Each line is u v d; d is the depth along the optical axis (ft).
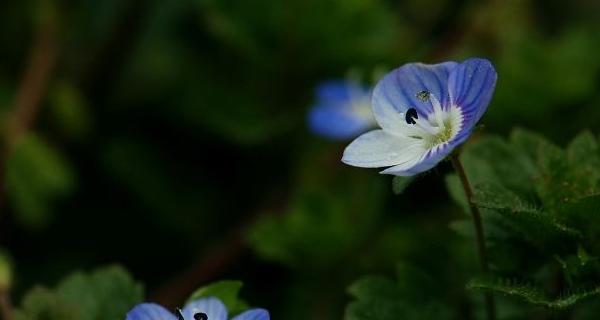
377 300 0.49
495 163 0.50
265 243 0.56
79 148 0.61
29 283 0.59
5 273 0.51
